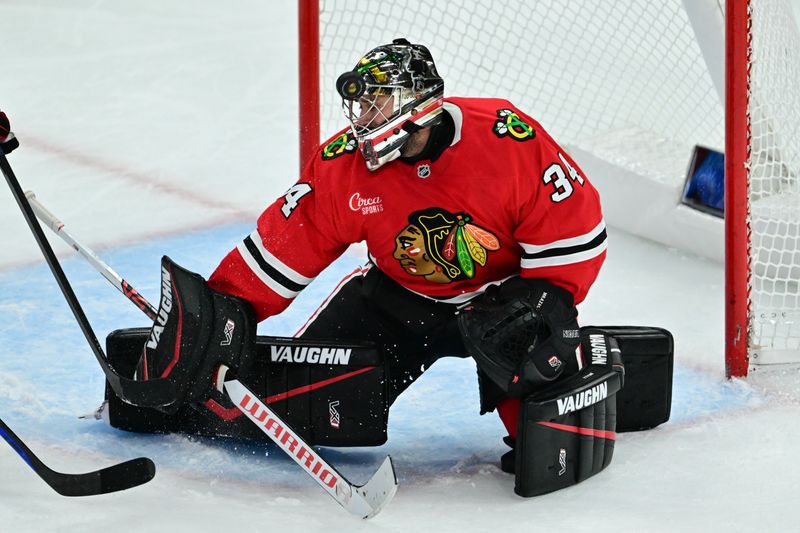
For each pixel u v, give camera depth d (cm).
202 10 3044
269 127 2367
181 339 1077
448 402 1340
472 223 1076
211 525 963
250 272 1116
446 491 1102
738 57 1304
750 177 1348
